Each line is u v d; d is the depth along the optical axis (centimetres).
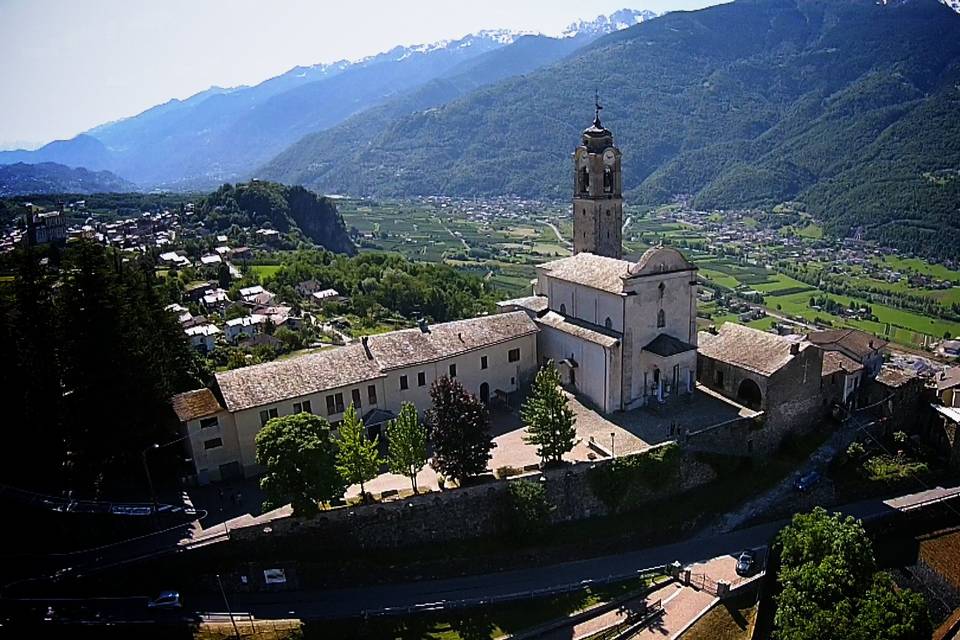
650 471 6962
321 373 7500
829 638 5075
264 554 5950
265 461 5919
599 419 7944
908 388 8619
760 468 7669
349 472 6244
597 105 10044
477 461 6475
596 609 5953
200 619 5431
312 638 5366
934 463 8238
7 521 6059
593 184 9912
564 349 8794
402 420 6412
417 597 5925
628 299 7869
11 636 5022
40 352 6625
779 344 8150
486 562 6375
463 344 8400
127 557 5747
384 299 16512
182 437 6906
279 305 16088
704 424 7631
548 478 6675
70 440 6762
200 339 13088
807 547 5744
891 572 6894
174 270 19050
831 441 8150
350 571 6056
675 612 6016
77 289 6366
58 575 5581
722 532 7075
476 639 5553
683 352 8150
